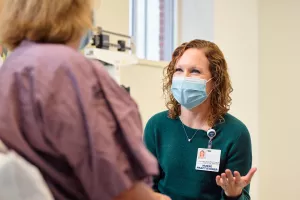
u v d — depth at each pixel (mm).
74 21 848
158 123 1781
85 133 730
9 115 727
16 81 751
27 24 830
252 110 3365
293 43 3256
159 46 3371
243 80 3357
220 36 3311
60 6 826
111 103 781
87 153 729
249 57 3369
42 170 730
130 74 2580
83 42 979
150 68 2760
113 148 744
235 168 1613
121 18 2598
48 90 727
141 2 3141
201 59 1718
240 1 3379
